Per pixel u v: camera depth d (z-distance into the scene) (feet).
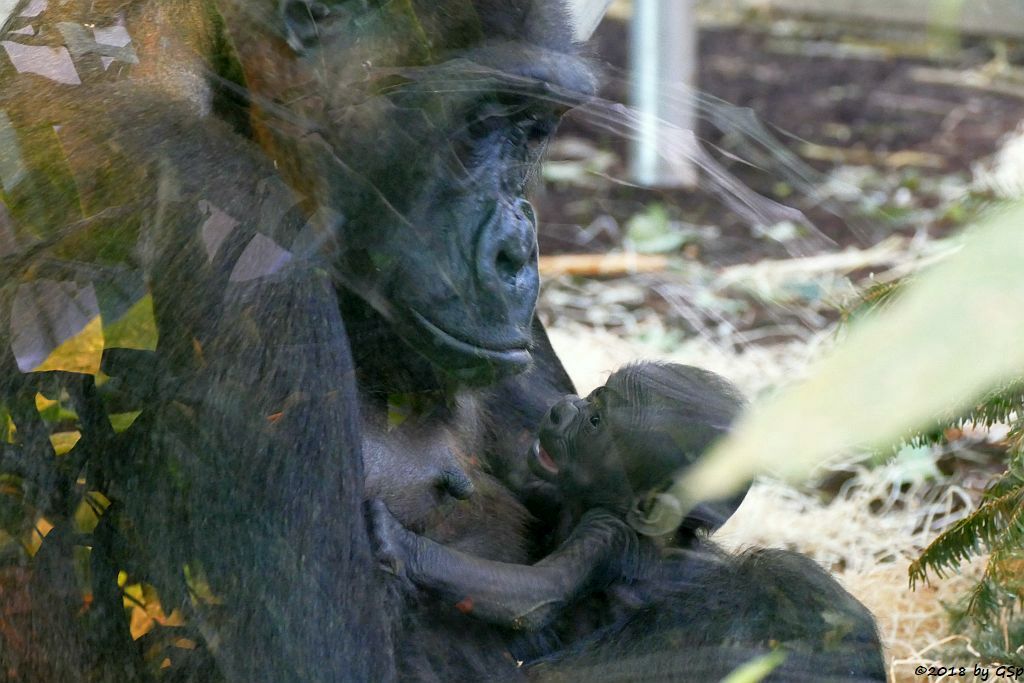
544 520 16.76
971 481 24.20
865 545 22.47
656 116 17.65
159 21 13.46
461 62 13.87
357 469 12.46
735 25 64.03
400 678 13.32
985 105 50.83
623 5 55.83
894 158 44.01
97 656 12.01
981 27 46.70
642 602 15.26
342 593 11.98
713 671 14.23
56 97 12.83
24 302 11.90
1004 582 14.48
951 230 30.19
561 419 16.42
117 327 11.48
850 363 2.68
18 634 12.26
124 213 11.90
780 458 2.71
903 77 54.90
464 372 14.21
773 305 26.02
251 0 13.17
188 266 11.76
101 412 11.62
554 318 30.89
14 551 12.10
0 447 12.04
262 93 13.20
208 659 11.64
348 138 13.34
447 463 15.46
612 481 15.60
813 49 59.62
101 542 11.81
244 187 12.50
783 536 22.57
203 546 11.53
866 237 25.13
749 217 22.57
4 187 12.40
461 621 14.14
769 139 19.24
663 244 28.96
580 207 37.04
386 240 13.60
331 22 13.39
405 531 13.88
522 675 14.23
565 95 14.90
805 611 15.11
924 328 2.63
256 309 11.85
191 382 11.55
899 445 13.43
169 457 11.55
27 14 14.05
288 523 11.69
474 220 14.17
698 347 26.53
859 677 14.67
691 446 15.07
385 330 14.06
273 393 11.78
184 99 12.96
